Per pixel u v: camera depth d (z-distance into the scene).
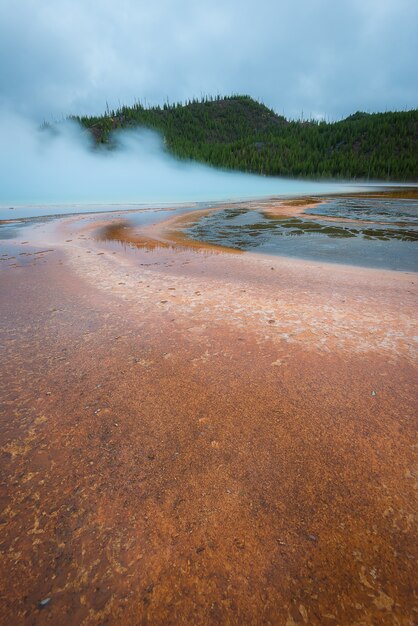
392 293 5.41
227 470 1.97
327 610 1.30
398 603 1.32
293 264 7.87
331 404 2.57
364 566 1.45
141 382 2.91
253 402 2.61
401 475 1.92
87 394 2.76
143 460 2.06
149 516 1.70
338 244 10.95
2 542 1.58
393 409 2.49
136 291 5.59
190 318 4.36
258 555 1.50
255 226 15.51
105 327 4.13
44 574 1.44
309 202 29.98
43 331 4.04
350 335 3.76
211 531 1.61
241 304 4.89
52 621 1.27
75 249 9.59
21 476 1.96
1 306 4.97
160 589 1.38
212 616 1.28
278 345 3.55
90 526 1.65
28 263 7.86
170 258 8.46
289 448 2.13
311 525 1.64
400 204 26.62
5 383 2.95
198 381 2.91
